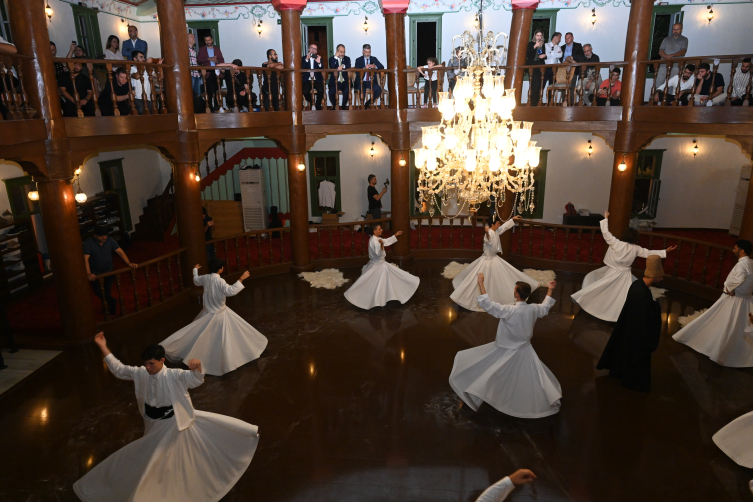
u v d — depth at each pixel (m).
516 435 5.89
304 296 10.37
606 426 6.02
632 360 6.62
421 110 11.18
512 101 6.16
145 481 4.34
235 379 7.19
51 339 8.29
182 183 9.50
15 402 6.66
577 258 11.59
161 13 8.73
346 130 11.08
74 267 7.84
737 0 13.07
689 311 9.23
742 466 5.33
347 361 7.67
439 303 9.91
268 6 14.08
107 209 13.48
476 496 5.00
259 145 16.25
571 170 15.48
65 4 11.61
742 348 7.20
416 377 7.19
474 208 7.08
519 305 5.90
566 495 4.99
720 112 8.71
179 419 4.49
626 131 9.95
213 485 4.91
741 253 7.04
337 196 16.38
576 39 13.80
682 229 15.49
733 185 14.77
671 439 5.79
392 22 10.59
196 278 7.29
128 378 4.55
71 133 7.38
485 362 6.22
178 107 9.09
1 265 9.73
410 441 5.82
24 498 5.01
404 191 11.79
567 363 7.49
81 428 6.11
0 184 10.45
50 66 7.05
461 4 13.77
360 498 4.98
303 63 11.24
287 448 5.71
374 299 9.49
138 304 9.02
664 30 13.65
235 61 10.80
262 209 14.80
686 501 4.90
